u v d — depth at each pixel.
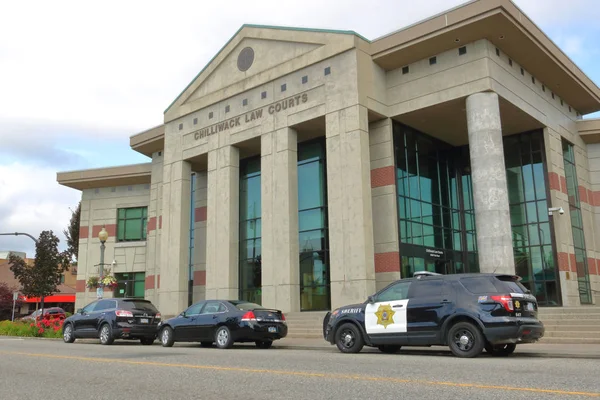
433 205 27.47
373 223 24.72
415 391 6.79
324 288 25.73
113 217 42.38
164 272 31.72
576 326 16.50
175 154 32.56
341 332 13.57
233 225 28.69
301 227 27.61
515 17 22.03
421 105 24.34
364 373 8.64
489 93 22.75
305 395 6.71
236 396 6.79
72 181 42.34
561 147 28.48
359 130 23.59
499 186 22.03
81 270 42.62
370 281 22.64
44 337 24.91
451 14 22.58
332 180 24.20
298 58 26.50
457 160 30.08
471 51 23.30
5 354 13.87
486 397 6.27
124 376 8.96
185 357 12.35
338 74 24.78
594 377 7.85
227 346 15.98
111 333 18.81
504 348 12.55
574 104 31.02
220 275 28.31
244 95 29.00
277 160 26.64
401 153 26.06
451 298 11.96
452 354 12.84
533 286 26.28
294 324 22.95
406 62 25.12
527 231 27.02
